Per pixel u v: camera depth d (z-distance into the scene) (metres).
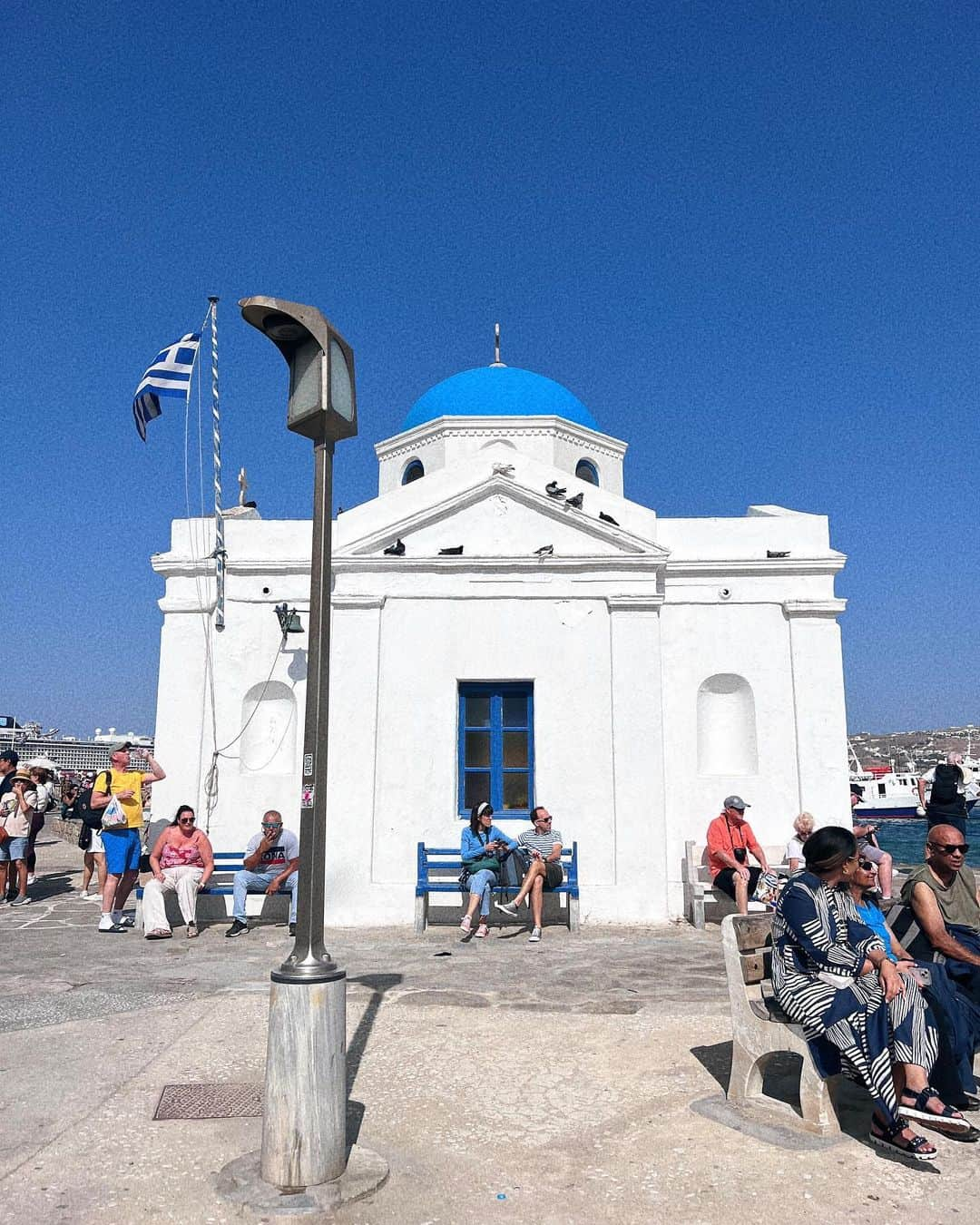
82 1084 5.73
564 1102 5.46
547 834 11.66
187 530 14.09
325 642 4.86
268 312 5.08
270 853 11.81
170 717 13.50
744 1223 4.09
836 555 13.70
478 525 13.28
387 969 9.23
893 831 74.56
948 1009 5.38
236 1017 7.27
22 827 14.23
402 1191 4.36
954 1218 4.13
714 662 13.62
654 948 10.40
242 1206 4.16
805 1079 5.04
